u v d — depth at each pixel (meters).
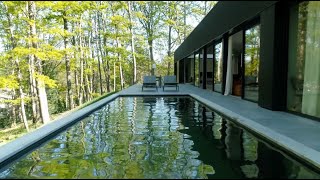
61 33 13.74
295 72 6.57
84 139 4.88
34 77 13.17
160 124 6.09
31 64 13.49
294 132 4.73
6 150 3.96
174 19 25.81
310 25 5.96
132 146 4.39
